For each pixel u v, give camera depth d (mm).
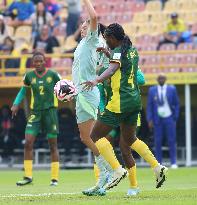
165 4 84750
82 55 31609
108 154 28891
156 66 74125
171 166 65000
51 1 83750
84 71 31609
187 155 71312
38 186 41469
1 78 75750
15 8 84000
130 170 30516
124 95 28750
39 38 80438
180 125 77375
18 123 73500
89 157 72375
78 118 31984
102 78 28000
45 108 44219
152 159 29828
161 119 64875
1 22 81125
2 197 30375
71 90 29906
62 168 71938
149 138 70375
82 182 45875
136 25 83125
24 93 44438
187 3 84312
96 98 31953
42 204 25531
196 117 78625
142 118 70688
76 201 26812
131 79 29000
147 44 80438
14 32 82750
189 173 55000
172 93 64688
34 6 84562
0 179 51031
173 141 65000
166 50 78625
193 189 35250
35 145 73375
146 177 50562
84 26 31719
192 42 79000
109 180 30406
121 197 29188
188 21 82062
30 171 43531
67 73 76438
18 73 75812
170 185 40094
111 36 28969
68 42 81062
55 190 36719
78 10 82188
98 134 29203
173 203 24969
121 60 28594
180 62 77562
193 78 72625
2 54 80125
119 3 85500
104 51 29641
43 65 44250
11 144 73625
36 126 44062
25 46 79250
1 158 74750
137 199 27734
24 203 26141
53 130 43812
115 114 28938
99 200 27266
